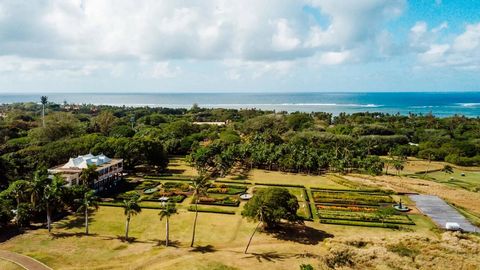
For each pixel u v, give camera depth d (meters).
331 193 96.31
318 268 53.12
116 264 54.81
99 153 116.56
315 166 125.81
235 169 130.88
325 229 72.06
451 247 60.38
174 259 56.69
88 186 89.38
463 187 109.31
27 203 70.25
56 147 114.19
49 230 66.94
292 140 172.38
